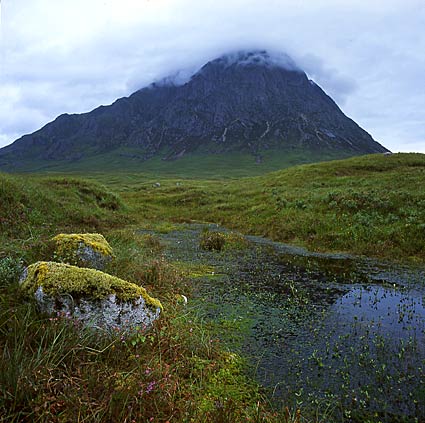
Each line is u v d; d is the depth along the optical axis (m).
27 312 4.61
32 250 7.27
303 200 22.36
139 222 22.84
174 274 9.20
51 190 20.70
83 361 4.18
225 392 4.57
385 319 7.30
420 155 41.41
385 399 4.68
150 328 5.31
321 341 6.25
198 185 54.12
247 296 8.58
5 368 3.54
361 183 27.36
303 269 11.41
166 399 3.85
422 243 13.35
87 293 4.85
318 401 4.60
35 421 3.15
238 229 21.22
